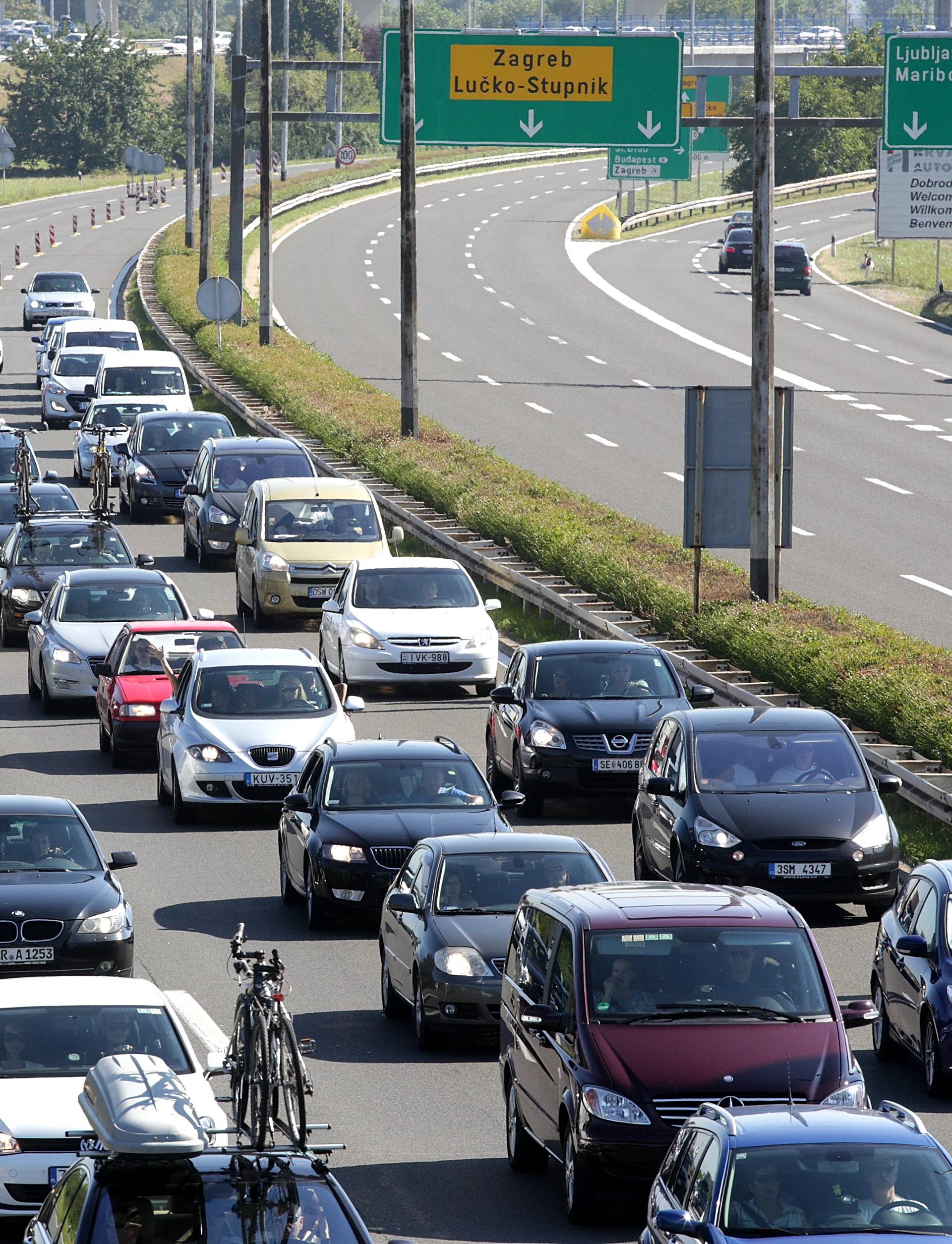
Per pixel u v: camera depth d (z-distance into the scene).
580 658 92.19
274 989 37.84
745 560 148.75
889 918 58.69
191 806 88.19
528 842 61.69
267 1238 30.39
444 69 195.88
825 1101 43.06
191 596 138.38
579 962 45.84
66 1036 45.97
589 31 197.75
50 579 130.38
